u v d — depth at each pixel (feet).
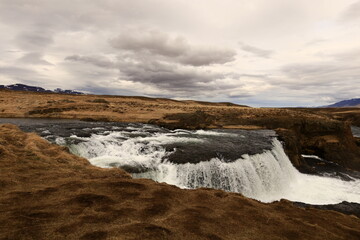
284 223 29.55
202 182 66.74
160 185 38.81
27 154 50.47
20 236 20.65
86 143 80.79
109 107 236.43
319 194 79.46
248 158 79.36
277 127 154.61
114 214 26.78
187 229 24.85
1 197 28.96
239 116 185.37
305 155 137.69
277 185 84.64
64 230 22.38
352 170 114.73
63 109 211.82
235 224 27.71
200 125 162.40
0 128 78.69
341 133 136.98
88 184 35.86
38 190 32.17
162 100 474.08
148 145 88.22
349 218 36.60
